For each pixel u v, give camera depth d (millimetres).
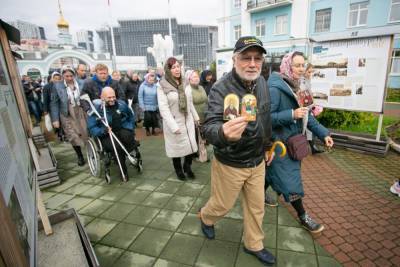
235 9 21547
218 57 11516
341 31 15602
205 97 4461
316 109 3318
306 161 4340
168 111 3402
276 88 2166
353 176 3684
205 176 3941
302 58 2186
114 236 2564
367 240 2330
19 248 802
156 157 4977
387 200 3000
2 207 748
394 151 4691
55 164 4219
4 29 2271
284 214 2771
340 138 4945
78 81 5496
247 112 1482
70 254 2141
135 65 38469
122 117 3896
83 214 3016
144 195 3416
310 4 16406
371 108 4539
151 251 2322
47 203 3340
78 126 4531
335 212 2785
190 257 2221
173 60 3395
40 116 9680
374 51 4324
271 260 2049
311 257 2141
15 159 1125
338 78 4785
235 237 2453
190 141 3604
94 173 4113
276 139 2236
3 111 1128
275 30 18703
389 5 13727
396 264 2045
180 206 3092
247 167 1837
